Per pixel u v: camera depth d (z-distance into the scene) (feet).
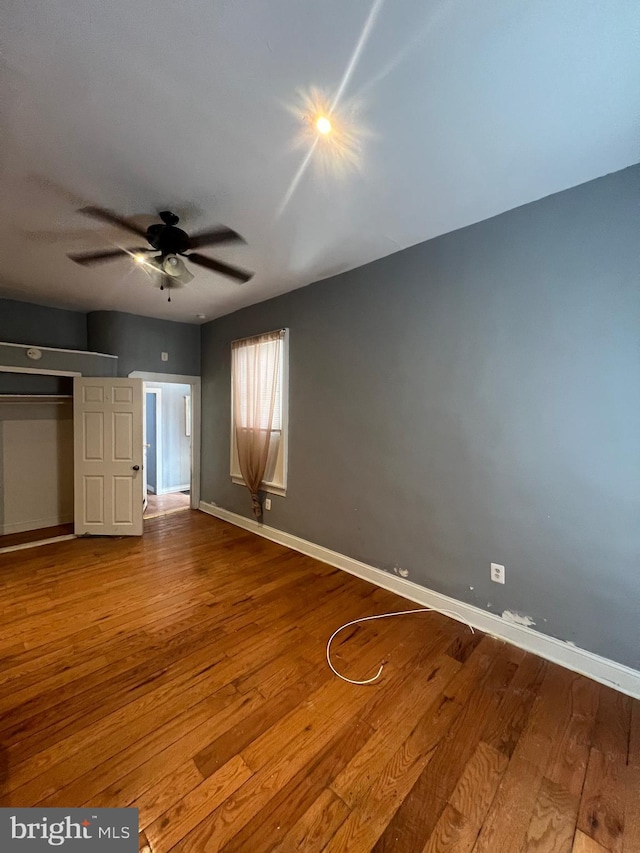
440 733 5.41
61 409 15.30
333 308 11.07
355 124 5.28
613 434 6.42
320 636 7.72
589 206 6.57
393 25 3.90
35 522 14.80
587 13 3.77
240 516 15.16
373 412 10.13
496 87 4.66
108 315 14.85
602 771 4.86
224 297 13.12
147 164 6.14
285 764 4.88
